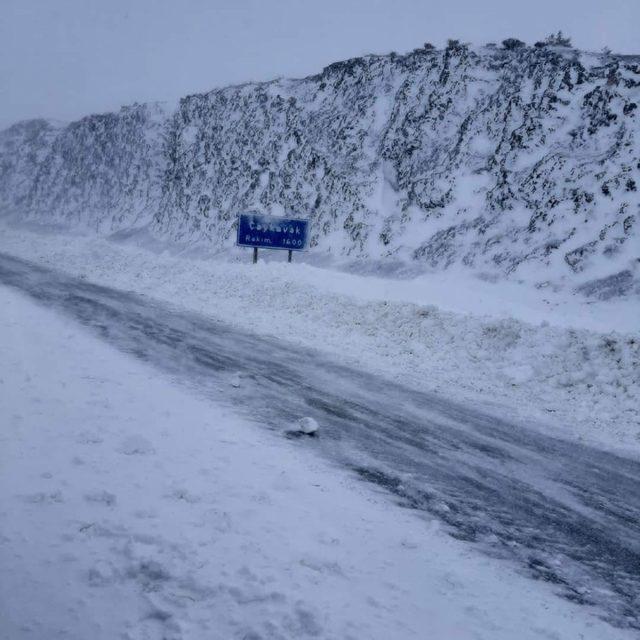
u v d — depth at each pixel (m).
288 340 13.63
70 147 72.56
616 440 8.65
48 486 4.74
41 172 74.25
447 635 3.56
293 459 6.12
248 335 13.72
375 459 6.55
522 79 33.19
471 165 32.19
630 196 25.30
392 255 30.98
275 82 49.66
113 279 22.27
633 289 22.02
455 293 19.67
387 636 3.46
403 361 12.45
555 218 26.72
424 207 32.28
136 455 5.60
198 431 6.52
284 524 4.66
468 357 12.63
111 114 69.50
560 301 22.83
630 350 11.40
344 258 33.22
